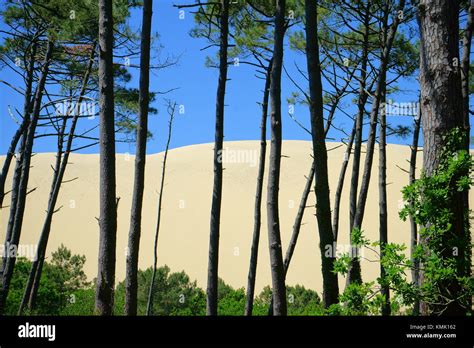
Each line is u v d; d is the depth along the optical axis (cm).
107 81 1124
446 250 777
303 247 5175
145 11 1268
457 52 834
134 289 1196
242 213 5878
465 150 776
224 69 1519
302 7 1689
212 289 1427
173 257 5153
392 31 1553
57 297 2030
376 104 1569
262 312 2117
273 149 1211
